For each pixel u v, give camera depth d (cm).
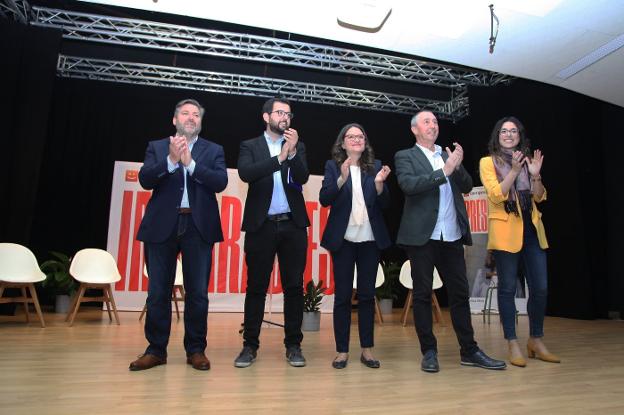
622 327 408
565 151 545
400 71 600
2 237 460
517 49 351
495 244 221
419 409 138
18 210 467
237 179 531
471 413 135
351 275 209
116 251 487
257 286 205
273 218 205
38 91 489
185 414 129
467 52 359
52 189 600
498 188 217
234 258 514
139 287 486
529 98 584
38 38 496
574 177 533
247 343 205
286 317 210
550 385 171
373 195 211
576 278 520
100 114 627
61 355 218
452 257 213
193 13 317
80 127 618
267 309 499
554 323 452
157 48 550
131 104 638
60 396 145
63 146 611
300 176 205
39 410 129
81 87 624
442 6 300
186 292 198
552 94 560
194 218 193
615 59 358
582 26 315
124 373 178
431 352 196
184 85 648
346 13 312
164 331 196
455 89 684
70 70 601
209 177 194
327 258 536
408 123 725
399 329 373
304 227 210
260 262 204
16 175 471
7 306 429
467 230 210
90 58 595
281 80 631
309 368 196
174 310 486
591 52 350
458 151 198
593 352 253
